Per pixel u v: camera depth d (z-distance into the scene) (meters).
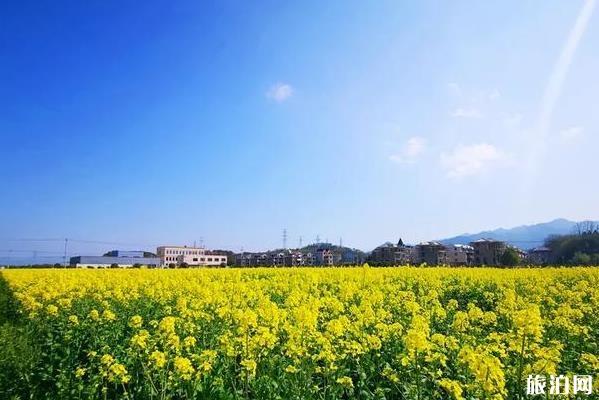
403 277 27.02
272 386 8.12
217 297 15.11
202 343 11.16
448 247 146.00
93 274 29.94
